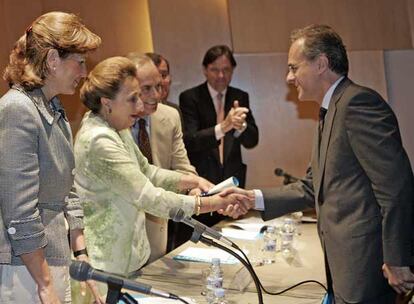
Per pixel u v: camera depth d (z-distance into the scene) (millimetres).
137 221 2406
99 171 2312
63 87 1850
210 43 5230
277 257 2688
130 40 5297
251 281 2332
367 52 5117
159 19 5230
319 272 2479
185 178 2766
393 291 2264
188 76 5258
